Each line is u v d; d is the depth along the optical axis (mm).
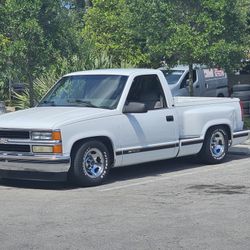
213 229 7055
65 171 9562
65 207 8367
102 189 9727
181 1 15602
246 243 6484
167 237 6742
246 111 19219
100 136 9984
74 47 14492
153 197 8969
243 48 15773
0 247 6469
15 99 19391
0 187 10133
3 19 13328
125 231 7023
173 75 20797
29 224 7438
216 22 15211
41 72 14305
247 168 11586
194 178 10578
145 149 10609
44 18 13727
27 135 9656
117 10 22156
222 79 22438
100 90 10711
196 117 11578
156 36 15633
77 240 6684
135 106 10297
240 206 8242
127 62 20234
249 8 16719
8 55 13312
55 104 10914
